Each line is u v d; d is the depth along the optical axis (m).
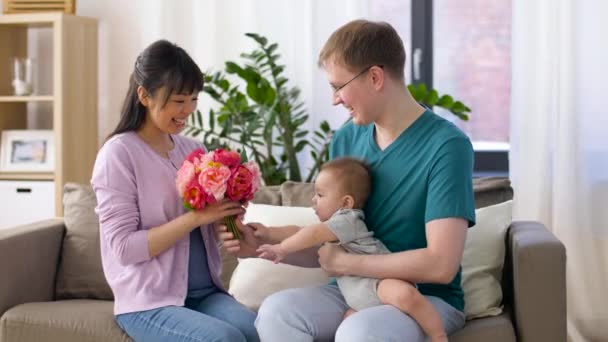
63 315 2.15
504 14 3.72
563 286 2.03
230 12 3.66
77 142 3.61
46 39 3.91
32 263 2.40
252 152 3.41
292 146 3.35
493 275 2.25
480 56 3.75
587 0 3.27
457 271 1.97
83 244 2.52
